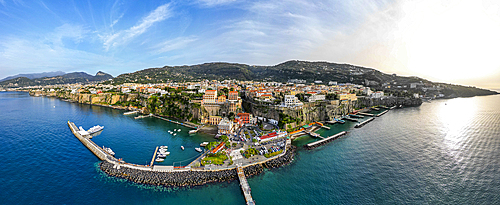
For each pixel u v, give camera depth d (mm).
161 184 88875
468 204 77125
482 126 179875
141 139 146375
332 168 104688
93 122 198625
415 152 121625
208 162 106562
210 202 80000
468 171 98812
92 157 114188
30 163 106938
